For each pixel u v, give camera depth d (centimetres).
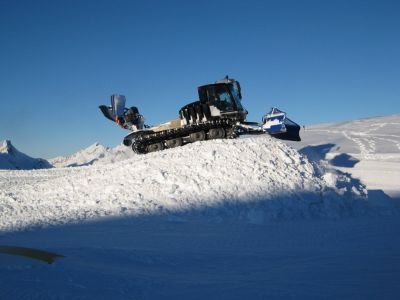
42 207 1222
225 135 1680
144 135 1855
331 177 1222
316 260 579
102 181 1330
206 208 1077
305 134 3594
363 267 533
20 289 402
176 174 1250
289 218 1016
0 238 841
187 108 1742
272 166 1248
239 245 700
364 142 2878
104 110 1977
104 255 573
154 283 461
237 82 1738
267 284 464
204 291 437
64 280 440
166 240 752
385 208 1113
